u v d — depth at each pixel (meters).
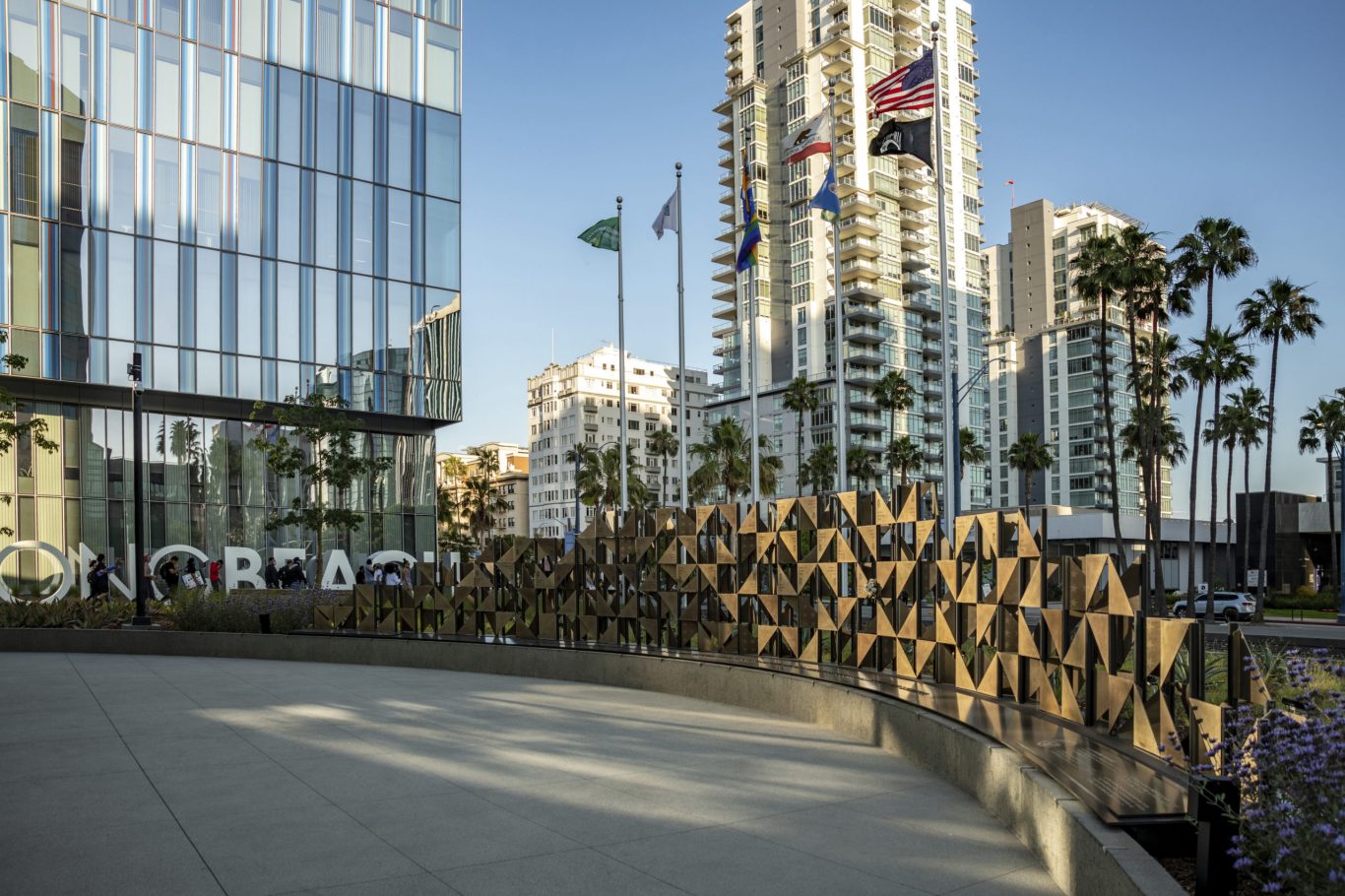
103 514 35.25
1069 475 123.75
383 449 41.31
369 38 41.47
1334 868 3.55
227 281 37.22
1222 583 66.12
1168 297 46.62
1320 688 6.16
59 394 34.69
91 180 34.91
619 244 28.72
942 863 5.65
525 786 7.66
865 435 111.56
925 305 117.31
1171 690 6.22
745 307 119.75
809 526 12.77
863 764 8.50
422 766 8.47
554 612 17.19
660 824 6.49
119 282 35.16
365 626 20.50
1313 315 48.66
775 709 11.54
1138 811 4.87
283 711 11.98
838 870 5.50
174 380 35.84
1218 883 4.18
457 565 19.09
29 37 34.09
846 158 113.06
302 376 38.53
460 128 43.81
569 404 153.62
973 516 9.76
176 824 6.52
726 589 14.38
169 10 36.88
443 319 42.41
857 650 11.79
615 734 10.16
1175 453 79.75
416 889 5.17
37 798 7.34
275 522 33.97
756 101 119.25
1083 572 7.80
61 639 22.09
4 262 33.12
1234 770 4.59
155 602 29.94
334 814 6.78
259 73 38.56
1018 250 136.88
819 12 117.12
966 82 124.31
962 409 121.50
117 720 11.29
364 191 40.75
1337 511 70.38
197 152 37.00
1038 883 5.29
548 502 157.50
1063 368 125.38
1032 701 8.65
